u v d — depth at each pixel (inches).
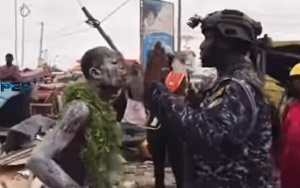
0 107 461.4
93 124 118.6
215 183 124.0
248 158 122.6
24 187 174.4
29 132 236.1
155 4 605.9
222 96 122.8
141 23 597.3
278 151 142.2
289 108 187.3
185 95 149.3
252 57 132.1
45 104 470.6
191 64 168.1
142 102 163.9
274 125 139.3
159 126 150.2
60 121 118.0
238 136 120.3
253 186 123.7
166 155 162.2
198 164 125.4
